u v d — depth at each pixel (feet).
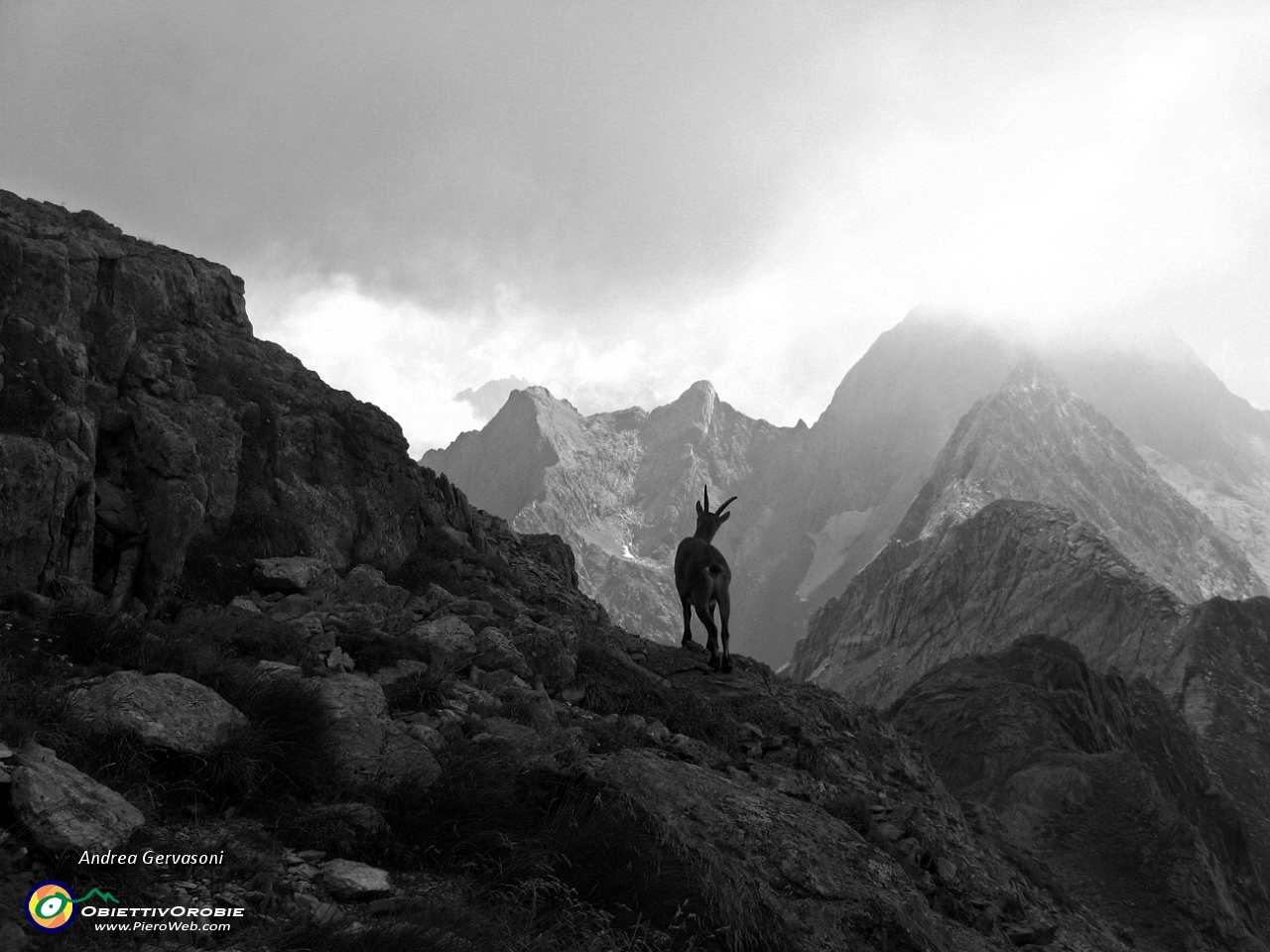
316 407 62.44
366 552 60.29
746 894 24.66
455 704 33.73
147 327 57.52
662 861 24.66
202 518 48.93
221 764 22.94
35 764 19.03
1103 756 239.50
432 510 68.23
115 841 18.42
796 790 38.60
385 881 21.20
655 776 28.89
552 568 83.51
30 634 27.91
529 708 35.63
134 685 24.07
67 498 42.96
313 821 22.57
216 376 58.39
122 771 21.44
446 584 61.26
